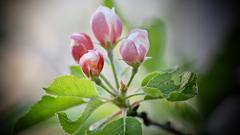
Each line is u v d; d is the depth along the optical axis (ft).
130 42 1.13
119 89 1.13
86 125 1.22
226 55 1.51
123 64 1.26
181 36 1.99
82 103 1.14
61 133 1.57
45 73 2.05
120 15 1.36
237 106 1.56
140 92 1.13
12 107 1.54
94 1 1.98
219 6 1.98
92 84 1.10
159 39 1.36
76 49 1.14
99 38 1.17
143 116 1.20
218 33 1.93
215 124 1.51
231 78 1.48
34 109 1.13
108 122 1.12
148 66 1.35
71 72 1.20
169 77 1.07
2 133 1.43
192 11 2.03
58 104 1.14
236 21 1.92
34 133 1.59
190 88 1.05
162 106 1.40
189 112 1.40
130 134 1.05
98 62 1.12
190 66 1.45
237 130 1.54
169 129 1.23
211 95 1.47
